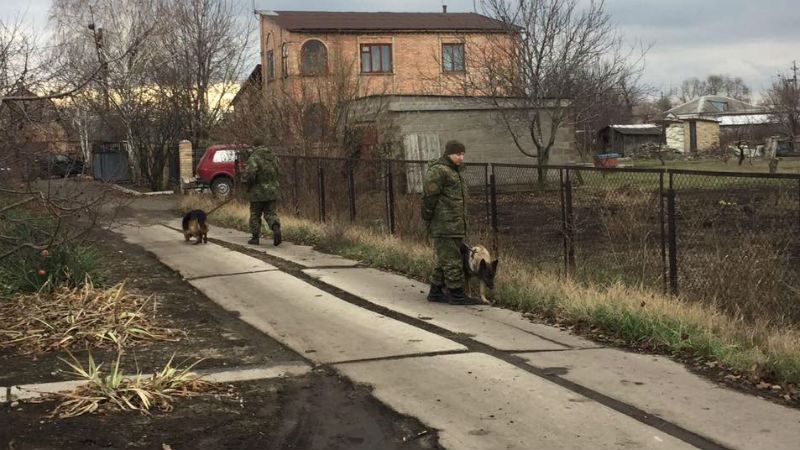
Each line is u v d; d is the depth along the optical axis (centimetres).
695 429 429
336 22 3569
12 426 420
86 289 742
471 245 920
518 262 889
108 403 462
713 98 9756
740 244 683
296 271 976
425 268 936
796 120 6253
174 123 2691
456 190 785
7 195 710
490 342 630
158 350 608
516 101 2433
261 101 1812
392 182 1207
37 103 677
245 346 622
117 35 2370
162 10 2481
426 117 2392
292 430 434
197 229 1221
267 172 1209
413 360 571
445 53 3603
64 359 572
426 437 423
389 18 3753
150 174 2664
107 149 2595
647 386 508
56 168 773
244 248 1183
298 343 627
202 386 505
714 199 721
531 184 1042
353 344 621
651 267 762
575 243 838
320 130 1791
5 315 674
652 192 809
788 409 463
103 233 1061
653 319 636
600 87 2500
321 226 1296
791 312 643
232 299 805
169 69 2669
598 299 703
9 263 752
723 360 556
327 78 1839
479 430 430
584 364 562
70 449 392
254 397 491
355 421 448
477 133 2455
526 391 495
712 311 660
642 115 8525
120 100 2495
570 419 445
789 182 654
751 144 5534
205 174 2155
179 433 422
